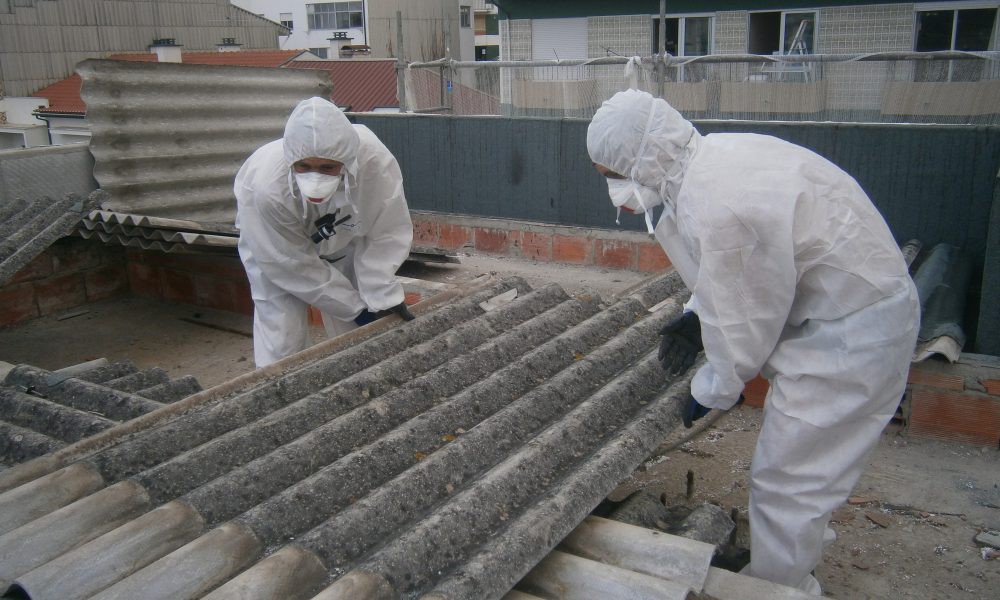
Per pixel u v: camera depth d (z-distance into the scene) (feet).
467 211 31.63
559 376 11.68
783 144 8.78
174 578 7.38
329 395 10.93
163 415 10.61
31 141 82.69
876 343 8.40
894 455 14.80
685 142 8.71
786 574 9.28
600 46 54.49
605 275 27.48
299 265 13.37
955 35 43.32
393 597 7.29
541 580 8.23
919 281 17.24
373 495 8.61
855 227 8.40
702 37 50.90
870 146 21.53
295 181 12.16
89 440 9.93
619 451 9.63
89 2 93.25
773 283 8.21
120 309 26.07
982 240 20.57
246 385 11.58
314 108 11.18
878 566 11.80
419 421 10.25
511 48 57.67
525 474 9.16
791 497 9.00
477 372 12.06
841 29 45.93
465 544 8.09
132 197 26.27
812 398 8.73
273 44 117.50
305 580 7.49
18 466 9.43
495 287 15.90
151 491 8.90
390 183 13.38
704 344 8.63
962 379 14.70
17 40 86.79
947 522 12.76
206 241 20.61
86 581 7.45
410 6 119.65
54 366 21.52
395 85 83.66
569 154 28.37
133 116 25.71
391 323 13.91
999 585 11.28
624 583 7.89
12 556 7.85
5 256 21.08
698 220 8.30
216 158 28.48
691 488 13.34
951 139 20.35
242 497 8.80
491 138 30.07
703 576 8.07
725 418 16.31
